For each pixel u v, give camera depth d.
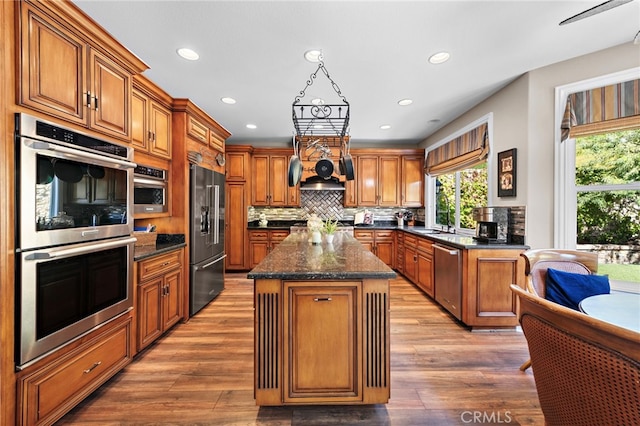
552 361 0.75
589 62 2.30
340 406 1.63
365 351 1.54
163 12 1.79
